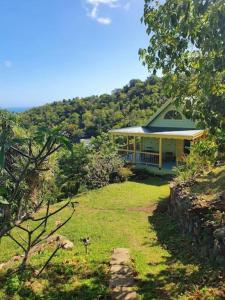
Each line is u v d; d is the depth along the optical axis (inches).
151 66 265.1
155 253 376.5
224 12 198.1
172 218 524.4
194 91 263.3
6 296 255.1
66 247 392.8
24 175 107.7
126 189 791.1
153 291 270.7
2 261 376.2
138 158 1066.1
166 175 949.2
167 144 1105.4
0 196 101.9
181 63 253.4
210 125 249.3
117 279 291.6
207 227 349.1
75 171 835.4
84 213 609.0
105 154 933.2
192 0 211.6
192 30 215.5
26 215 127.0
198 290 256.7
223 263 295.3
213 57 221.9
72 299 256.1
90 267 321.1
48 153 94.1
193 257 345.7
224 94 235.5
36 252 372.8
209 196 440.1
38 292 265.3
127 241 429.4
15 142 88.0
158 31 246.8
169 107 1100.5
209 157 315.3
